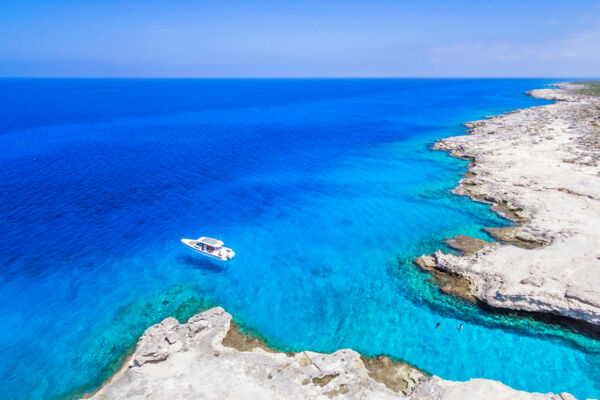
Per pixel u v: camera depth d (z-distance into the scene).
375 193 53.09
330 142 87.56
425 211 46.03
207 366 23.19
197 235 42.28
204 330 26.84
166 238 41.62
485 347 24.83
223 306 30.52
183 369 22.97
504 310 27.55
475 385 20.64
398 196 51.50
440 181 56.12
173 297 31.80
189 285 33.44
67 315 29.58
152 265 36.47
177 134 99.94
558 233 34.72
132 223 45.12
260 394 20.88
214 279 34.22
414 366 23.67
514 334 25.67
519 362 23.44
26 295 31.83
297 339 26.61
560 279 27.84
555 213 39.16
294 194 54.03
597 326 25.17
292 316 29.11
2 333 27.59
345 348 25.25
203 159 73.75
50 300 31.30
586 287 26.53
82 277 34.47
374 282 32.97
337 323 28.14
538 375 22.41
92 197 53.12
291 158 73.56
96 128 108.25
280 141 90.00
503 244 35.72
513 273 29.53
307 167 67.12
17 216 46.31
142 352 23.39
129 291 32.56
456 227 41.19
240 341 26.47
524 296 26.83
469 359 23.98
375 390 21.08
